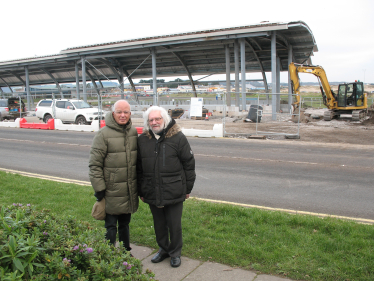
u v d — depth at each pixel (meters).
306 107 44.25
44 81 54.12
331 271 3.21
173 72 46.44
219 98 43.66
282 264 3.38
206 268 3.43
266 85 43.72
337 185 7.24
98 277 2.11
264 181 7.64
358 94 25.42
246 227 4.35
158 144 3.52
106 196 3.51
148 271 2.52
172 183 3.51
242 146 13.24
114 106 3.51
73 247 2.30
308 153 11.55
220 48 34.81
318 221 4.46
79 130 19.78
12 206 2.98
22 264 2.03
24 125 22.12
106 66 45.03
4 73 51.22
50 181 7.21
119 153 3.49
